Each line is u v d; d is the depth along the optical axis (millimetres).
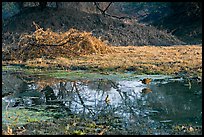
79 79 16203
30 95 13430
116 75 16656
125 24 36531
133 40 34062
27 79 16656
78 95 13344
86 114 11000
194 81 15031
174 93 13211
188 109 11297
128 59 20734
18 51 23094
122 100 12500
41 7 37219
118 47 28438
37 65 19844
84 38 23609
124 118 10562
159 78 15773
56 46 22891
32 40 23406
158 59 20359
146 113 11016
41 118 10594
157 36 35656
